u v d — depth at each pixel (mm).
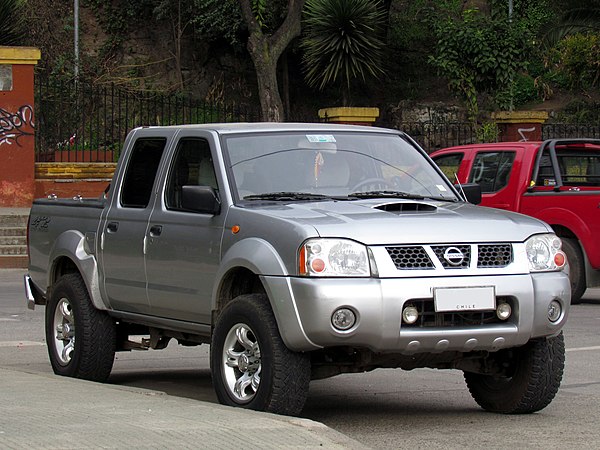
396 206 9812
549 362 9891
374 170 10797
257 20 39031
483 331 9102
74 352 11820
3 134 32375
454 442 8984
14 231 28844
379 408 10680
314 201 9984
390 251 8938
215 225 9914
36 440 7602
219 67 52719
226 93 51969
